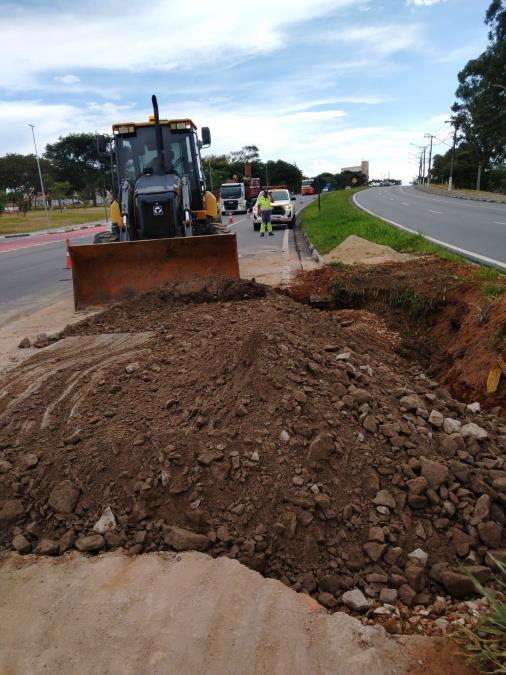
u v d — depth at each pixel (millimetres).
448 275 8586
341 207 33531
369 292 8469
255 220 24203
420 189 83188
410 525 3240
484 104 55969
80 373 5250
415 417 4113
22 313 9164
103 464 3641
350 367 4648
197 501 3371
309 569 3039
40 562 3137
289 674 2330
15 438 4090
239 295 7992
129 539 3254
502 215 24891
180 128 10711
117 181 10875
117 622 2617
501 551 3111
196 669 2359
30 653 2484
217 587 2816
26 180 67125
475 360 5895
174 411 4156
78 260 8609
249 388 4113
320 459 3506
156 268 8680
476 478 3527
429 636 2566
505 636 2436
